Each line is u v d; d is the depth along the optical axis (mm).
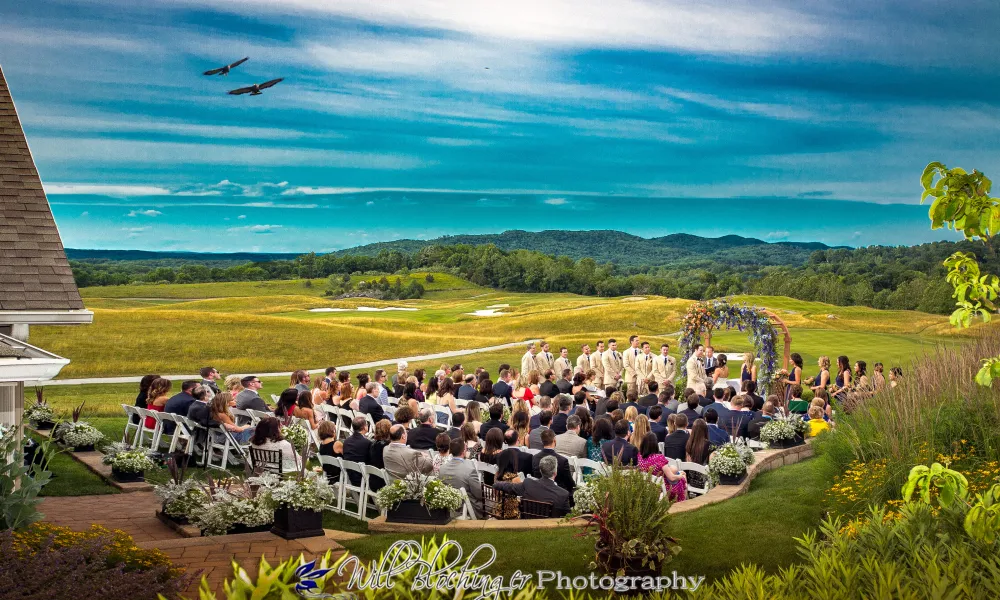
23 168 11930
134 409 14094
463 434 11711
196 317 45844
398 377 18875
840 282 129500
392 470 9844
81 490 11367
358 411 14602
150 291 157375
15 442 7719
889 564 4348
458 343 47281
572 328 54469
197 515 8656
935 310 99688
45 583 5258
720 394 14141
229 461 13141
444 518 8992
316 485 8578
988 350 11773
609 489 6754
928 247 156500
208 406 12969
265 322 47031
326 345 43875
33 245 10922
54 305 10281
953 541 5211
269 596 4418
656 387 15711
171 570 6664
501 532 8648
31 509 6789
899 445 9836
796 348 37219
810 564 5328
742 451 11703
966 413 10211
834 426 12898
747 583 4438
